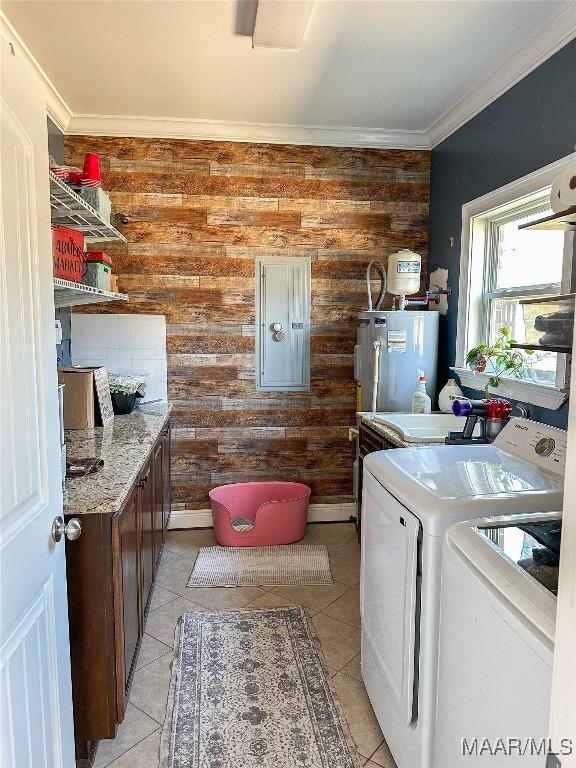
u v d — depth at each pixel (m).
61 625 1.38
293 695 2.06
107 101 3.04
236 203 3.51
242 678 2.15
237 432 3.66
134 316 3.51
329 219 3.58
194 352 3.57
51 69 2.64
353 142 3.52
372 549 1.91
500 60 2.50
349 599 2.77
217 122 3.34
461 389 3.14
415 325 3.22
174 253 3.50
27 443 1.18
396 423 2.94
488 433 2.40
